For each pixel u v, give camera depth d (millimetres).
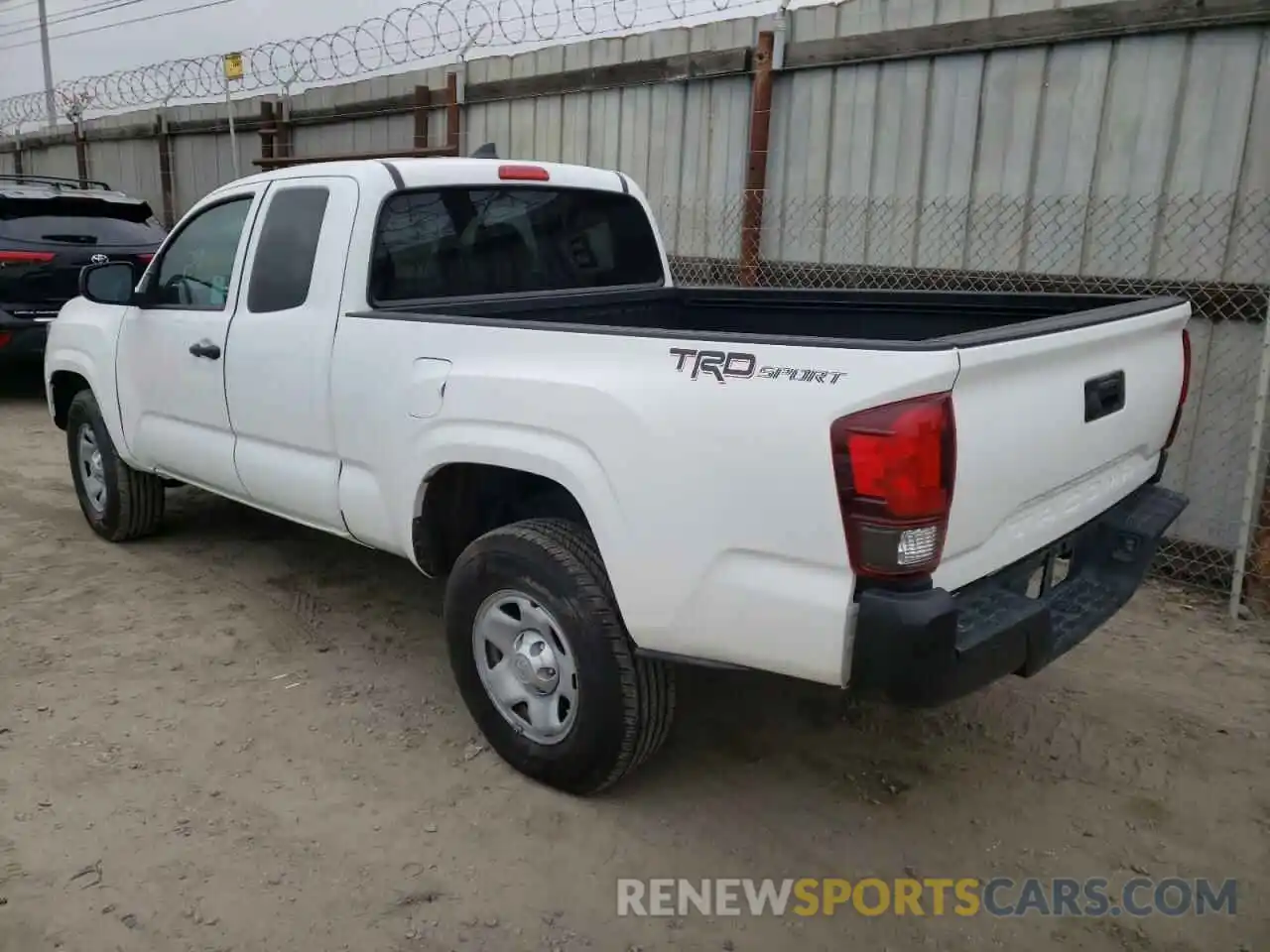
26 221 8977
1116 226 5289
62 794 3268
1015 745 3713
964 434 2457
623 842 3102
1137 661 4383
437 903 2816
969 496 2518
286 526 6016
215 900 2803
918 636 2393
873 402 2396
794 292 4578
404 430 3484
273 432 4125
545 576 3102
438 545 3621
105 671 4121
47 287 8898
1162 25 4941
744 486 2604
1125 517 3338
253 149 11445
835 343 2486
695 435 2684
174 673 4117
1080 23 5188
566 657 3148
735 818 3240
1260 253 4883
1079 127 5336
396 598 4934
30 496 6617
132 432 5070
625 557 2863
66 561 5371
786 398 2527
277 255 4062
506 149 8398
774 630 2627
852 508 2439
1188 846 3154
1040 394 2736
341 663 4238
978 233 5777
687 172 7137
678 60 6961
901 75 5945
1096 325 2912
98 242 9320
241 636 4484
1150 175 5148
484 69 8367
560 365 3029
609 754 3111
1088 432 2988
